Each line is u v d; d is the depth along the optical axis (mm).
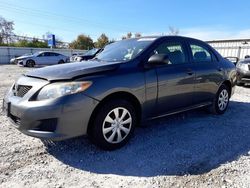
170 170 2934
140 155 3316
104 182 2682
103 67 3369
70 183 2652
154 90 3754
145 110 3729
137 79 3531
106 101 3309
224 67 5199
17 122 3236
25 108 3008
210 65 4848
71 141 3719
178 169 2957
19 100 3154
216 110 5184
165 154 3354
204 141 3824
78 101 3012
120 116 3465
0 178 2705
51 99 2961
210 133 4172
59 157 3234
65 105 2945
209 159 3225
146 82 3633
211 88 4871
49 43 39375
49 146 3547
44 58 23672
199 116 5141
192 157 3275
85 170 2926
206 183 2662
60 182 2666
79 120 3062
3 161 3076
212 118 5020
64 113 2957
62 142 3682
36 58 23156
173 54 4234
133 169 2961
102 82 3199
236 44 25562
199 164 3086
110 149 3418
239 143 3768
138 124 3857
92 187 2586
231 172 2896
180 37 4500
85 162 3111
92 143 3480
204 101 4812
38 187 2562
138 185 2627
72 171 2900
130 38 4711
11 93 3480
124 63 3584
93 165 3043
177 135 4059
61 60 24953
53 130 2992
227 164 3090
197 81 4488
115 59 4012
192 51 4609
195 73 4426
